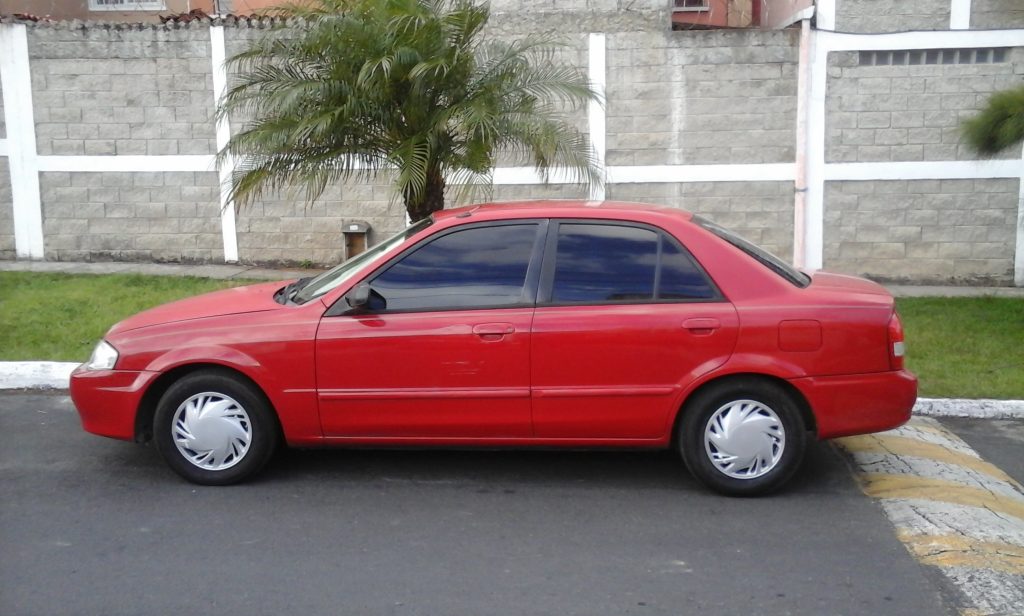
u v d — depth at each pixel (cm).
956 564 464
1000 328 932
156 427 559
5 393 771
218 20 1206
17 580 449
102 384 557
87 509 536
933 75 1137
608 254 547
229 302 591
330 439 554
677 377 532
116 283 1123
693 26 1324
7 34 1227
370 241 1251
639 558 473
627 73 1173
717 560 471
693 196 1193
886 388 531
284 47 766
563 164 844
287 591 438
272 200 1248
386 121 765
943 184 1159
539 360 534
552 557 475
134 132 1244
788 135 1167
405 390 542
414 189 748
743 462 540
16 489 567
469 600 430
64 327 923
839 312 528
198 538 497
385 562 469
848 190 1172
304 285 610
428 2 770
